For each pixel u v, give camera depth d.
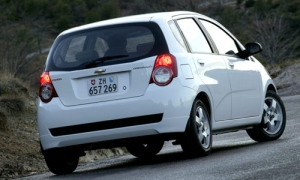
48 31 159.50
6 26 86.00
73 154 17.22
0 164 20.11
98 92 15.99
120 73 15.91
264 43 104.94
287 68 51.56
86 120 15.95
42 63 76.62
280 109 20.27
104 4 177.75
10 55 71.00
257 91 19.28
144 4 133.38
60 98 16.30
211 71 17.12
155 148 20.08
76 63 16.31
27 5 147.62
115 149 24.12
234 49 19.14
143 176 13.91
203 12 137.50
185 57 16.22
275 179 11.63
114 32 16.38
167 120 15.60
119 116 15.73
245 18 126.69
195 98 16.16
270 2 135.25
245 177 12.16
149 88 15.67
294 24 112.44
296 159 13.85
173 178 13.03
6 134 23.52
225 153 16.98
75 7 183.25
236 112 18.20
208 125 16.70
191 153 16.34
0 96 27.28
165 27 16.30
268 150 16.25
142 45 16.03
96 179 14.54
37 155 22.08
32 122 26.00
